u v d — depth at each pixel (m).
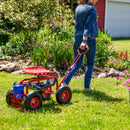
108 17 16.80
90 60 5.16
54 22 9.17
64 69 6.98
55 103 4.54
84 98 4.77
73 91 5.25
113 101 4.64
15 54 8.34
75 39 5.02
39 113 3.93
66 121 3.60
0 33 10.52
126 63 7.69
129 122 3.65
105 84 5.90
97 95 5.00
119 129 3.38
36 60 7.14
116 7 17.06
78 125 3.47
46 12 8.72
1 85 5.48
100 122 3.58
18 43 8.80
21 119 3.64
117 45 11.73
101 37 9.60
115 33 17.47
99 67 7.54
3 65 7.11
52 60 7.32
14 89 4.18
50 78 4.52
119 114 3.98
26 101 3.96
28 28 8.49
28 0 8.24
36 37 8.58
